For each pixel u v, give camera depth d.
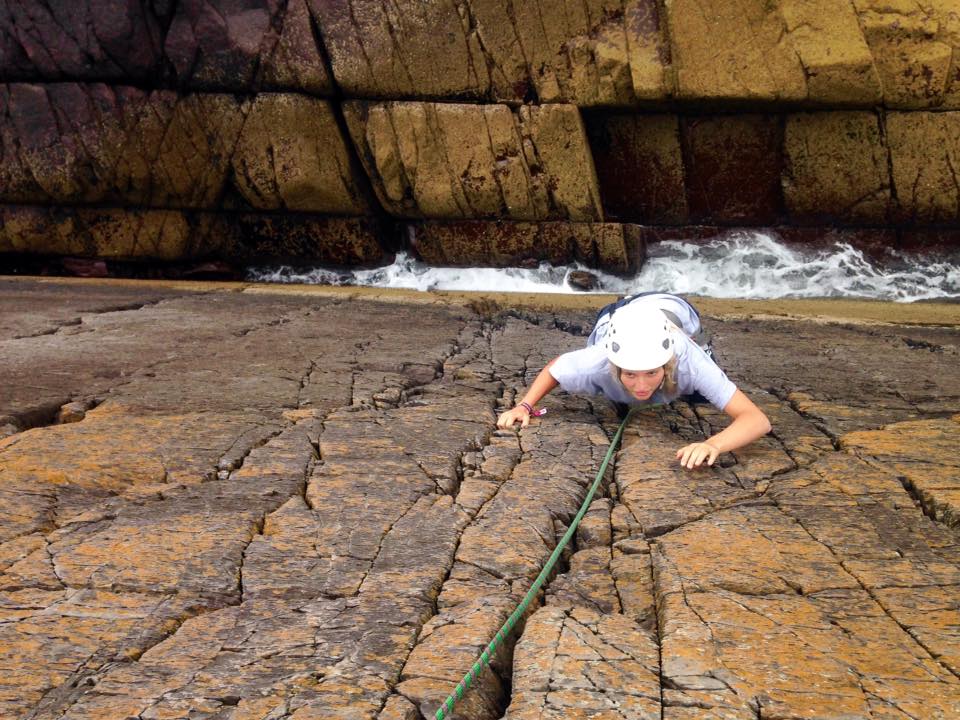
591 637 2.69
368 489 3.96
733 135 12.48
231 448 4.46
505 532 3.53
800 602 2.90
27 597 2.94
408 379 6.11
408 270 13.57
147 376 6.00
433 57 12.17
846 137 12.02
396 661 2.58
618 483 4.12
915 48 11.16
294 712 2.31
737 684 2.42
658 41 11.52
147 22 12.38
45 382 5.72
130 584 3.01
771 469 4.22
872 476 4.06
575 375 4.75
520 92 12.20
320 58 12.37
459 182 12.64
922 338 8.26
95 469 4.09
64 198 13.06
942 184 11.90
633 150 12.86
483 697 2.50
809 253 12.82
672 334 4.22
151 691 2.41
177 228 13.41
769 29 11.21
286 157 12.87
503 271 13.16
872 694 2.38
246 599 2.97
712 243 13.05
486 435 4.82
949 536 3.43
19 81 12.69
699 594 2.95
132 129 12.70
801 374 6.42
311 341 7.47
